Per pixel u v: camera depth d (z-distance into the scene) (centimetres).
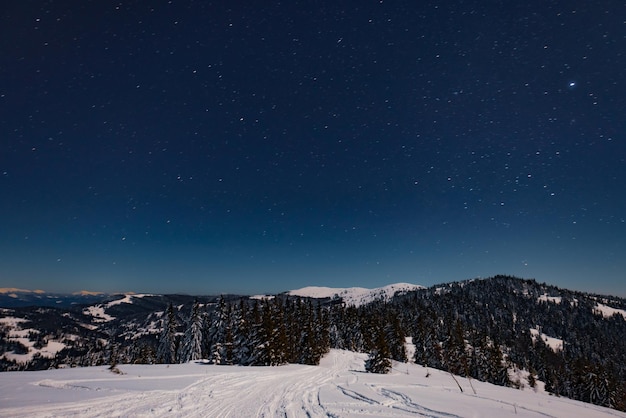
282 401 1555
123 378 1947
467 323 16012
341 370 3588
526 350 11912
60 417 1050
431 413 1262
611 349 15900
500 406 1431
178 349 6084
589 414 1526
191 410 1307
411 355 7725
